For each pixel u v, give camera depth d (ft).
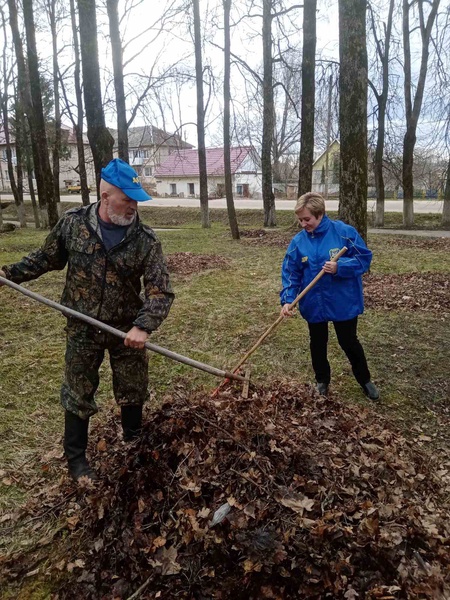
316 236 12.42
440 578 6.97
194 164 149.79
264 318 21.27
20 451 11.18
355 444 9.95
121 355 9.33
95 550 7.96
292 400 11.75
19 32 62.54
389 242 47.32
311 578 6.90
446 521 8.55
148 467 8.68
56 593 7.54
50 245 9.02
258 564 6.97
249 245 46.47
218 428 9.02
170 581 7.21
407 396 13.96
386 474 9.06
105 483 8.76
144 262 8.81
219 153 151.23
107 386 14.39
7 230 66.90
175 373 15.39
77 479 9.29
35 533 8.75
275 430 9.25
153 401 13.52
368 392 13.66
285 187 131.54
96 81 28.02
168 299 8.86
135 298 9.14
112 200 8.27
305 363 16.34
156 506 8.16
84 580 7.61
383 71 57.88
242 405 10.14
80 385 9.29
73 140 158.51
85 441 9.65
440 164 65.16
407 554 7.38
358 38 25.61
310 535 7.25
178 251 42.47
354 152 26.76
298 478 8.19
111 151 29.25
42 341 18.54
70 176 181.06
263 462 8.36
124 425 9.98
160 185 151.74
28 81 63.00
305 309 12.64
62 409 13.11
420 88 58.59
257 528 7.43
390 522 7.74
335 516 7.58
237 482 8.12
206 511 7.66
